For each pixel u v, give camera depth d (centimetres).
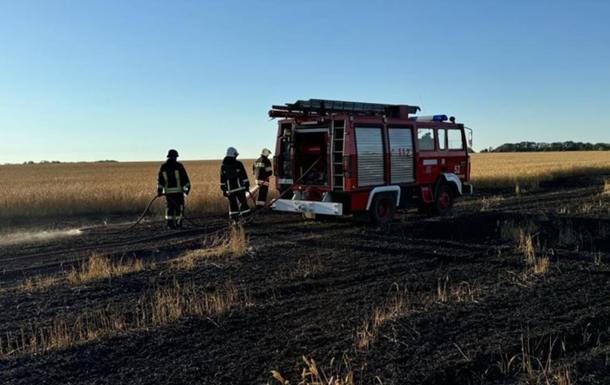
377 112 1215
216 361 442
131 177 4350
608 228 1074
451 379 410
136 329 515
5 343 488
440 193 1341
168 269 768
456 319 532
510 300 595
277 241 996
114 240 1076
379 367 424
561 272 724
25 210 1539
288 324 527
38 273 789
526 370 422
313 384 376
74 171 6294
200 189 2012
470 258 825
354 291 643
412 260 813
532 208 1483
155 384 402
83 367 434
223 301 596
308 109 1092
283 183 1236
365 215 1157
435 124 1320
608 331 501
